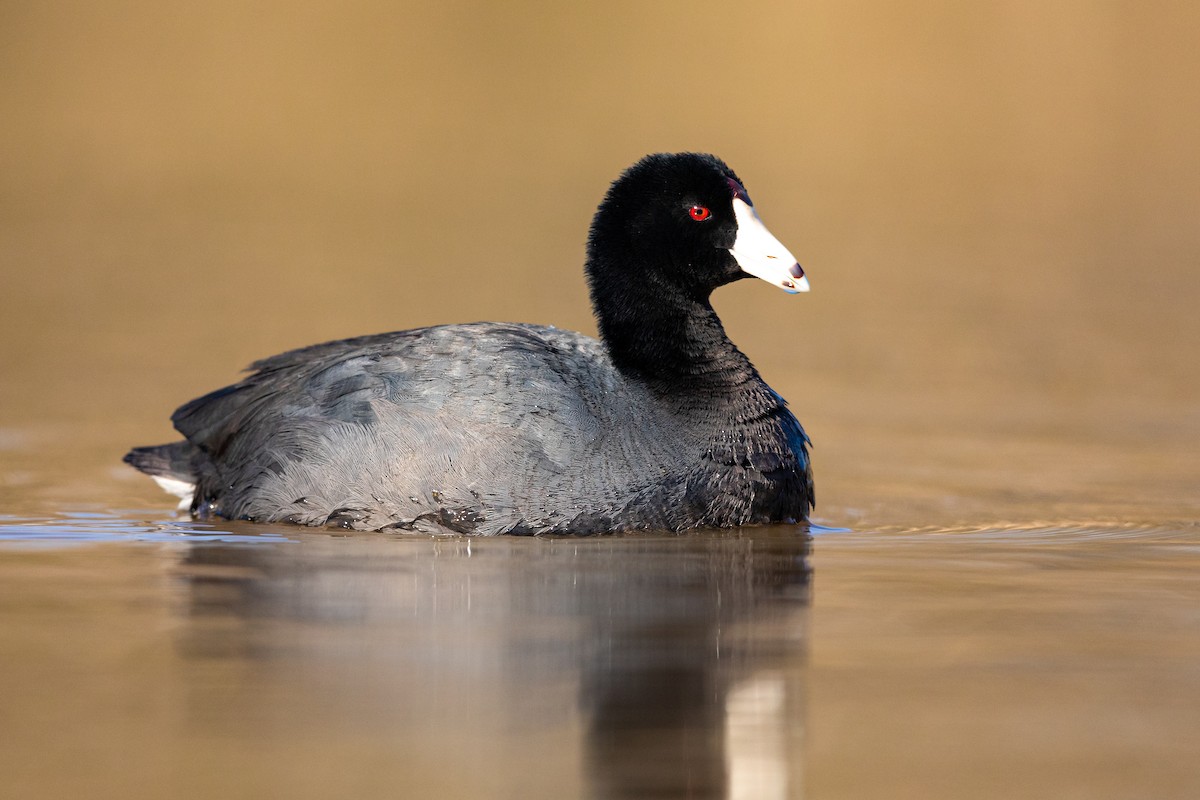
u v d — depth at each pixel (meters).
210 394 13.84
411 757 6.88
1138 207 37.88
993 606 9.78
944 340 24.08
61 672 8.13
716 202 12.98
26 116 46.19
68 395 19.66
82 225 35.53
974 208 37.81
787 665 8.34
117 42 50.75
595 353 13.02
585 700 7.70
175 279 29.41
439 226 35.97
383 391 12.40
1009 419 18.75
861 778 6.66
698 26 51.41
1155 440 17.52
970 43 50.59
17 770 6.71
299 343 23.23
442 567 10.77
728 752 6.96
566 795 6.44
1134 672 8.25
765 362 22.48
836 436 17.73
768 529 12.58
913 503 14.26
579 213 37.72
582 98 48.06
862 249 32.75
